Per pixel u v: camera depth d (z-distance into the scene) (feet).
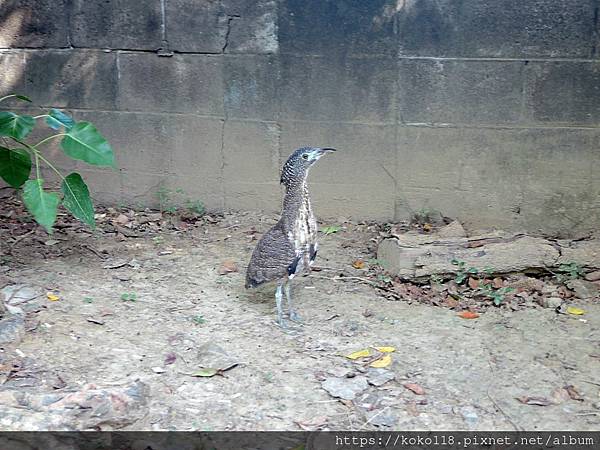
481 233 11.43
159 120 12.07
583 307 10.14
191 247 11.34
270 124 11.88
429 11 11.30
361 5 11.41
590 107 11.23
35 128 12.30
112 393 8.38
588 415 8.49
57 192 12.42
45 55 12.10
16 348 9.05
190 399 8.58
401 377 8.91
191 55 11.83
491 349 9.35
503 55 11.27
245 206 12.20
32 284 10.18
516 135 11.44
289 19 11.57
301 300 10.18
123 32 11.89
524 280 10.57
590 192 11.44
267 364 9.05
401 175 11.78
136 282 10.42
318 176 11.94
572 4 11.03
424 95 11.52
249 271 9.65
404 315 9.93
